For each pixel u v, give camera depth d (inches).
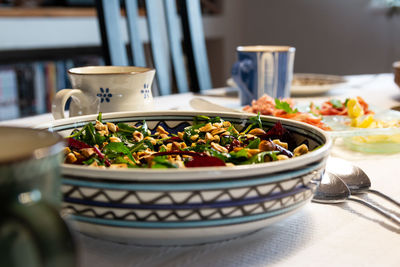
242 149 19.2
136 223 14.6
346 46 169.5
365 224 19.1
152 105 32.0
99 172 14.0
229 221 14.9
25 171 7.9
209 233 15.1
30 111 107.7
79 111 30.4
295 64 164.7
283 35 161.3
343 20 166.6
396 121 33.9
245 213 14.9
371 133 29.7
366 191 21.8
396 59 175.5
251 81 45.8
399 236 18.1
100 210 14.6
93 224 15.1
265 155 18.0
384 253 16.7
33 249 7.8
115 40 57.3
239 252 16.3
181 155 19.8
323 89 50.3
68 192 14.6
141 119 25.8
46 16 106.6
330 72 170.6
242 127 25.0
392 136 29.9
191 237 15.2
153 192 13.9
